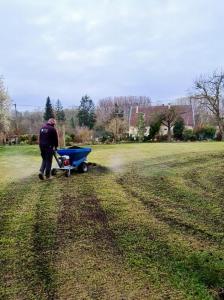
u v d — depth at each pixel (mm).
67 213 6801
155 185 9359
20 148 21516
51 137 9875
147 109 56562
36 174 10859
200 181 9938
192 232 5867
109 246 5234
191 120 55312
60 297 3840
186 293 3945
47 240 5430
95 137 49031
